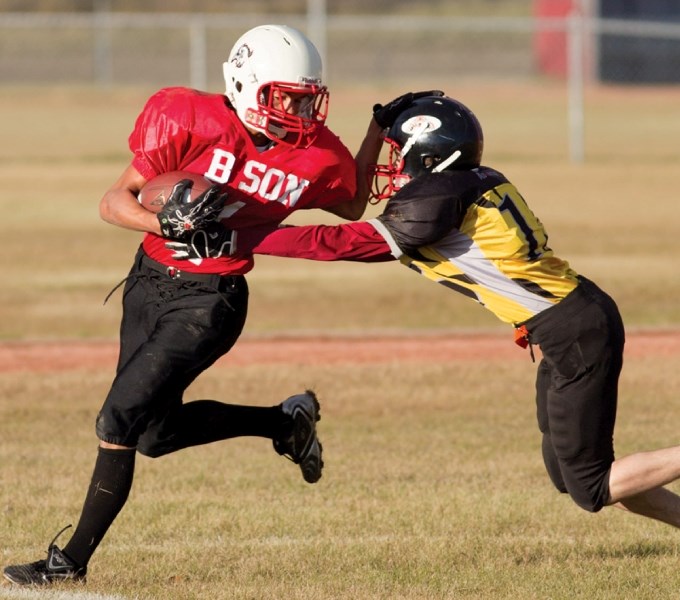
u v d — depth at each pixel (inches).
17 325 1486.2
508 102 4527.6
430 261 641.6
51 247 2020.2
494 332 1461.6
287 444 748.0
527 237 633.0
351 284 1771.7
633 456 645.3
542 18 5482.3
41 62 5531.5
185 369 656.4
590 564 700.7
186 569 693.9
